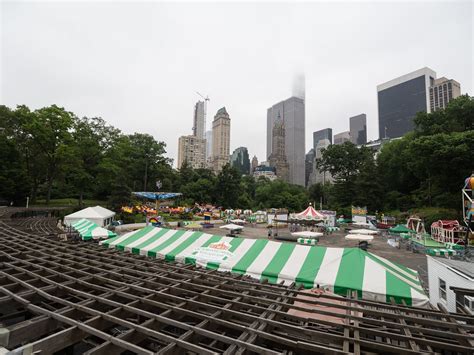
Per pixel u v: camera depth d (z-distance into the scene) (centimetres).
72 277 686
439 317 537
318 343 429
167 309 521
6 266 775
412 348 393
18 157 4422
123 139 5569
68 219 2852
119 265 883
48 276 696
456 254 2214
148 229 1333
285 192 8356
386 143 7025
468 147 3616
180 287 685
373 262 789
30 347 361
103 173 4856
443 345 397
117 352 386
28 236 1302
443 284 889
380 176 6309
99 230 1633
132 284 665
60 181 5119
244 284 716
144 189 6159
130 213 4091
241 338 404
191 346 369
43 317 464
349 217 6103
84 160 5022
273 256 912
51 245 1106
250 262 895
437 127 4778
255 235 3709
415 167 4744
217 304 603
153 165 6481
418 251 2525
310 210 3512
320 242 3228
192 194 6850
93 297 553
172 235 1223
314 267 810
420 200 4966
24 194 4381
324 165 7450
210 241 1092
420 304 623
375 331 432
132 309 498
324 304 559
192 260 986
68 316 495
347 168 7088
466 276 748
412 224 3653
